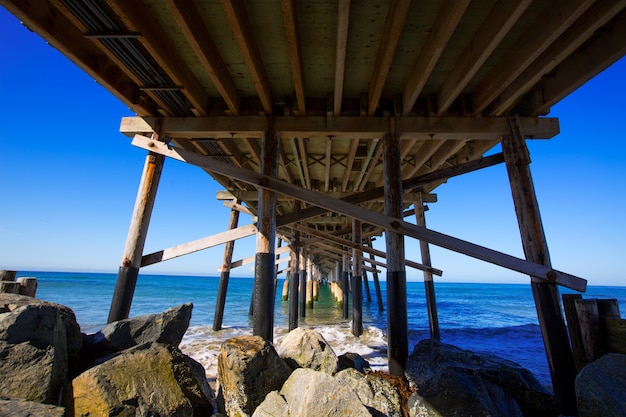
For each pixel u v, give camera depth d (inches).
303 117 207.9
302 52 167.0
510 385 141.1
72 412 93.5
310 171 343.3
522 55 152.6
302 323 466.9
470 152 265.3
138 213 189.8
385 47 147.3
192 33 135.8
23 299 114.3
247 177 185.5
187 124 210.7
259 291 179.2
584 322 135.2
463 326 515.8
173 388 109.3
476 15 143.6
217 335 353.4
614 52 144.6
